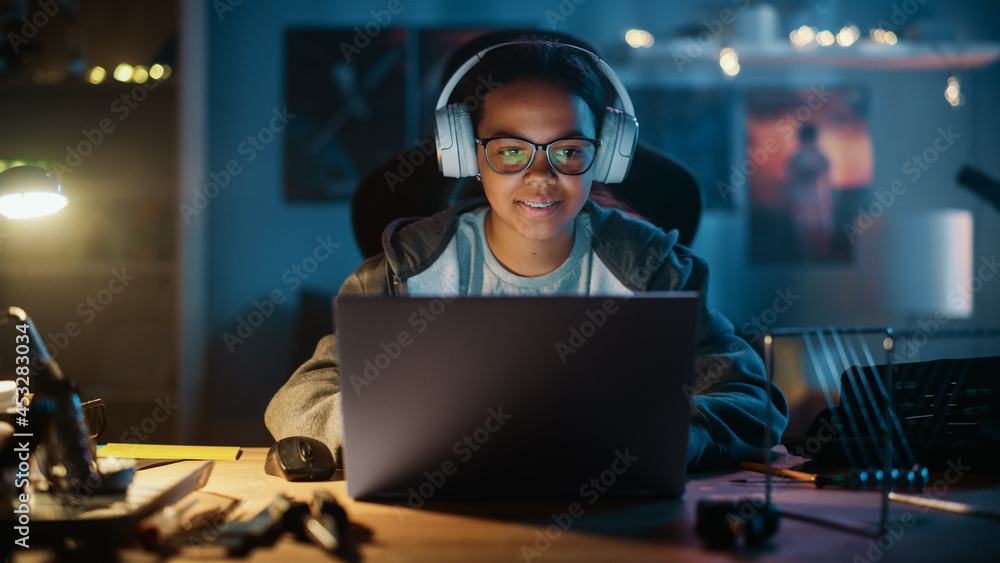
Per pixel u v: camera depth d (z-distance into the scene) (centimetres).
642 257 129
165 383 280
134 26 285
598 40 337
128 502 70
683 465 81
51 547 65
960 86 341
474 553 66
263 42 334
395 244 132
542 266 131
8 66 263
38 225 278
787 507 79
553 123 116
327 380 110
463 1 337
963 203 342
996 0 338
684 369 78
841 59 324
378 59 334
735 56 318
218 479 92
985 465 89
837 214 340
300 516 70
